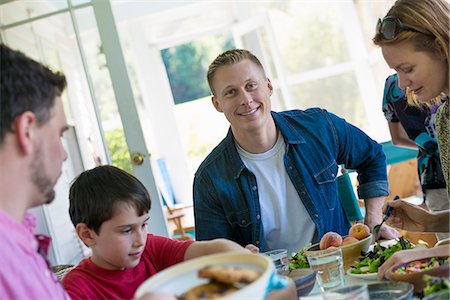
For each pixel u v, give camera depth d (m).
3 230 0.86
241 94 1.89
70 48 3.33
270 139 1.98
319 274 1.44
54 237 3.33
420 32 1.45
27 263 0.87
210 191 2.02
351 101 6.80
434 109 2.17
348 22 6.68
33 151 0.90
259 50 6.57
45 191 0.95
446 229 1.64
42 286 0.88
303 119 2.08
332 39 6.79
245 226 2.00
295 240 2.00
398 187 4.29
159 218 3.35
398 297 1.16
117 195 1.37
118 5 6.98
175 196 7.22
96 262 1.42
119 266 1.41
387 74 5.94
